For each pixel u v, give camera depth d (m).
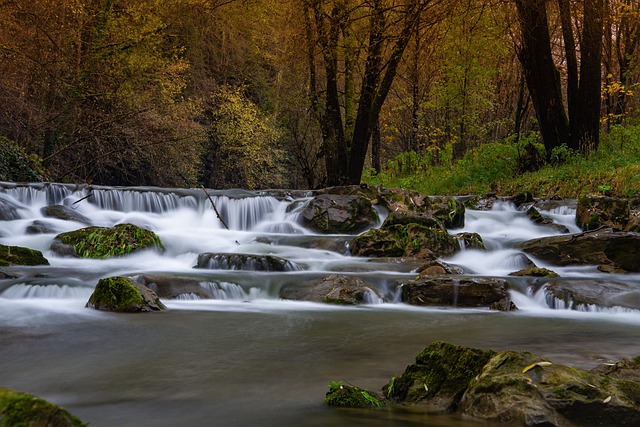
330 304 8.52
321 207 15.29
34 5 19.97
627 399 3.28
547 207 16.23
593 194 14.96
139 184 30.55
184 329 6.31
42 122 20.84
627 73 26.28
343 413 3.43
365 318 7.40
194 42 34.94
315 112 23.08
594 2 20.05
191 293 8.54
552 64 20.84
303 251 12.54
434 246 12.16
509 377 3.38
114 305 7.26
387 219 13.90
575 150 20.80
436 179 23.77
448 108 30.14
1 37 19.56
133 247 11.35
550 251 12.04
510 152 22.67
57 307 7.25
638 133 21.11
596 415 3.19
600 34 20.42
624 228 13.59
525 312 8.30
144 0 24.47
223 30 35.00
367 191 16.41
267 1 24.45
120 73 22.78
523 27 20.12
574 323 7.32
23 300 7.72
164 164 29.83
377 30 19.86
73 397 3.85
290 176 42.38
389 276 9.52
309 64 22.91
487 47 26.69
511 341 6.09
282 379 4.34
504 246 13.09
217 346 5.53
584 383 3.32
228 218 16.31
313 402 3.70
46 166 21.08
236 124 36.12
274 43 36.34
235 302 8.52
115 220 14.65
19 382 4.24
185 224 15.73
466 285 8.67
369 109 21.83
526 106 28.03
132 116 23.64
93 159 23.67
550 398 3.23
